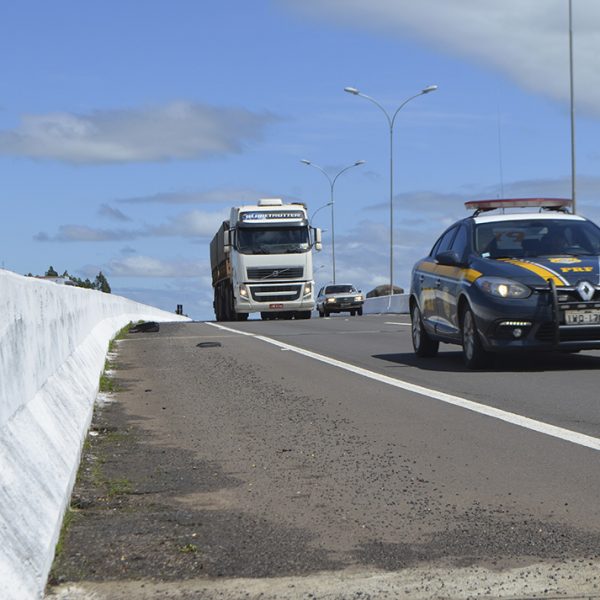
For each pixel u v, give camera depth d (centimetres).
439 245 2106
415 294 2145
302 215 5503
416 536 703
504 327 1734
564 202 2053
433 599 569
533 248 1861
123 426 1219
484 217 1956
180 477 916
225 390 1569
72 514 774
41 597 570
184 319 8225
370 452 1022
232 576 618
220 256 6316
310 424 1210
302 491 854
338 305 7569
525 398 1397
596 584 587
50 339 1041
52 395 966
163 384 1675
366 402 1395
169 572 627
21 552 570
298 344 2597
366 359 2098
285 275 5434
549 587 584
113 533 718
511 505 787
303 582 605
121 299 3778
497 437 1090
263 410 1339
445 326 1950
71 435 936
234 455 1023
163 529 729
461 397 1425
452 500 809
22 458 685
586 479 873
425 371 1811
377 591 585
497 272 1781
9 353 725
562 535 695
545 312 1722
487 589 584
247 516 769
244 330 3569
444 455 998
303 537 706
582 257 1812
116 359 2197
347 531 720
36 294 925
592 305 1722
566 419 1198
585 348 1744
